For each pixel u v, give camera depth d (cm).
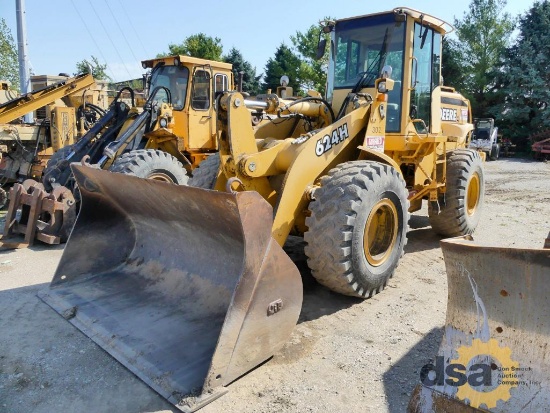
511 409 229
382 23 502
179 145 736
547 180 1334
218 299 352
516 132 2544
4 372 304
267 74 3331
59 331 357
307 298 423
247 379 296
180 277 387
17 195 627
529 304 233
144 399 277
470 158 615
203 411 263
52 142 941
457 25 3048
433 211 588
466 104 755
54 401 276
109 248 444
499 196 1018
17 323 371
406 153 536
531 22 2609
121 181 375
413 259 548
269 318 301
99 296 396
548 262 221
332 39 539
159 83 807
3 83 1185
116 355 317
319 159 405
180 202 332
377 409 268
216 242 357
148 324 347
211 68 791
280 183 412
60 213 619
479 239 626
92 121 987
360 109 443
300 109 461
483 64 2906
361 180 378
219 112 386
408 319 384
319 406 270
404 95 496
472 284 251
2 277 484
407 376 301
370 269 396
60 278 425
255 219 277
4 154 921
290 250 548
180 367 295
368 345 341
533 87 2480
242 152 386
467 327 255
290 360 319
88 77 991
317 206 375
